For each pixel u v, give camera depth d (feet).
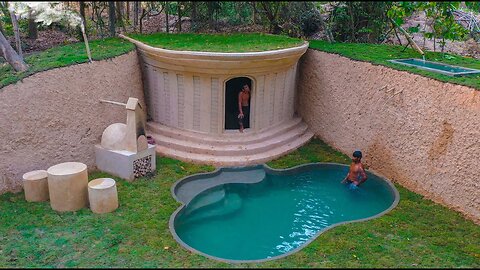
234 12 54.08
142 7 52.80
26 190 31.04
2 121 30.81
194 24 53.31
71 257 24.66
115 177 35.47
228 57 36.76
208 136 40.73
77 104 35.32
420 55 40.40
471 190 29.53
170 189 33.68
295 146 42.22
